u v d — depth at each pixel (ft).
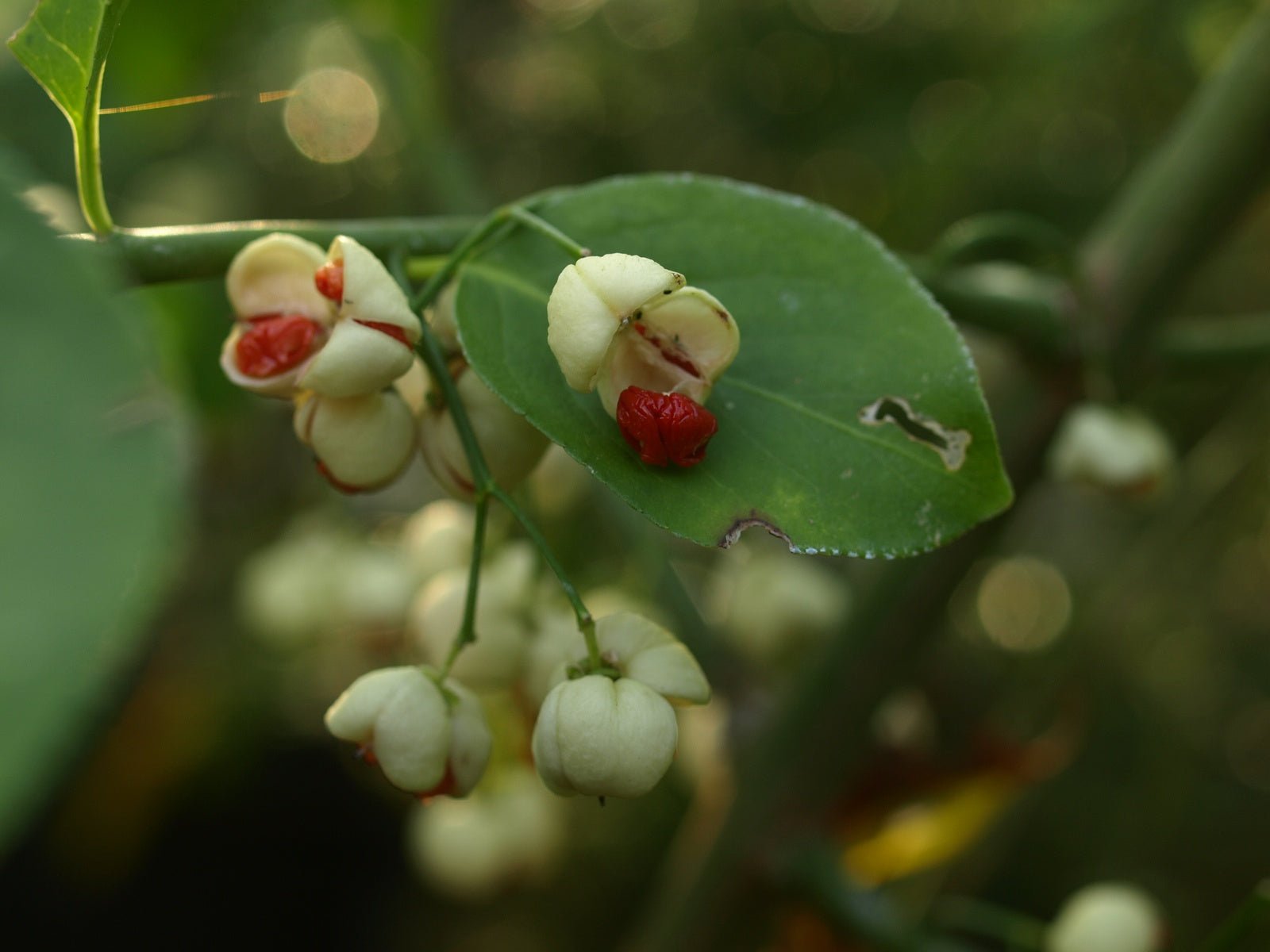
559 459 0.85
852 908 0.78
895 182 1.61
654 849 1.70
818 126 1.66
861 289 0.63
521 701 0.73
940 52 1.57
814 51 1.67
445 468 0.64
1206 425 1.11
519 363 0.61
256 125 1.53
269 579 0.97
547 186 1.84
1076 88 1.53
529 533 0.62
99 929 1.71
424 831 0.86
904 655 0.79
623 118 1.84
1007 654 1.76
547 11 1.86
